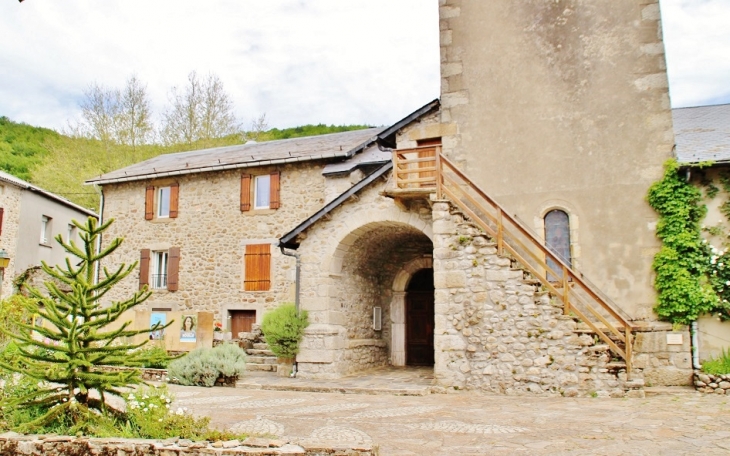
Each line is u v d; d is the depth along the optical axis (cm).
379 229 1209
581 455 533
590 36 1069
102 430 604
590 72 1060
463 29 1143
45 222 2200
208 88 2741
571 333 912
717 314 936
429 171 1143
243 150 1903
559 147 1059
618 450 547
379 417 737
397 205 1118
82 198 2448
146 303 1723
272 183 1620
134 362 647
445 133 1123
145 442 554
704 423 659
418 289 1469
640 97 1027
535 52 1096
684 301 938
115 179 1814
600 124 1041
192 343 1341
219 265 1655
